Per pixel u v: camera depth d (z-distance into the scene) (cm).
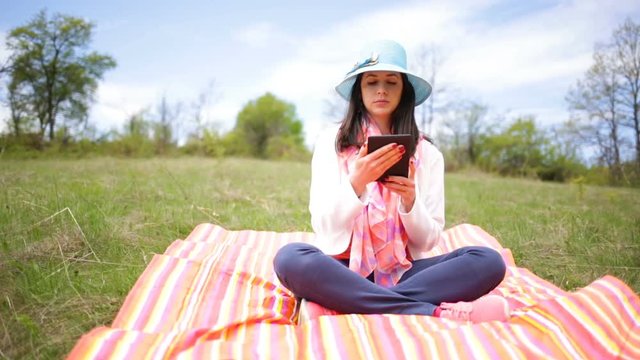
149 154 1720
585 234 378
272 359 169
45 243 298
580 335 184
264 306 232
